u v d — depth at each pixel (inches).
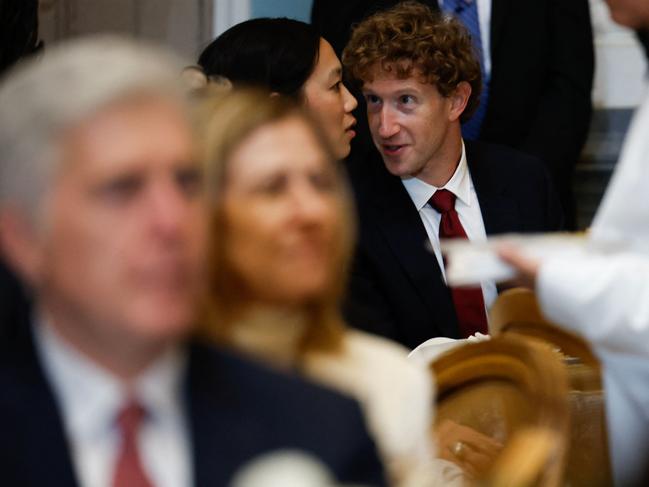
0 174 69.7
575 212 280.1
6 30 219.9
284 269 96.6
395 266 200.2
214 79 126.6
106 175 68.1
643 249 120.7
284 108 98.4
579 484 133.9
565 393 103.0
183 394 74.6
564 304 115.2
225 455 73.2
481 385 113.8
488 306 200.5
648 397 123.5
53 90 68.5
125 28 295.7
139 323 68.4
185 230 69.2
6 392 71.4
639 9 129.9
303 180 97.2
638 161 121.9
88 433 71.2
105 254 68.3
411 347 199.2
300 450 74.6
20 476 70.1
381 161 210.7
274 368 79.3
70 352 71.4
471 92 207.9
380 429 100.7
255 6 292.7
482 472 112.0
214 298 97.7
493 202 209.3
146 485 71.4
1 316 73.6
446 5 271.1
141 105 69.0
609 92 298.8
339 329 101.4
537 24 276.1
